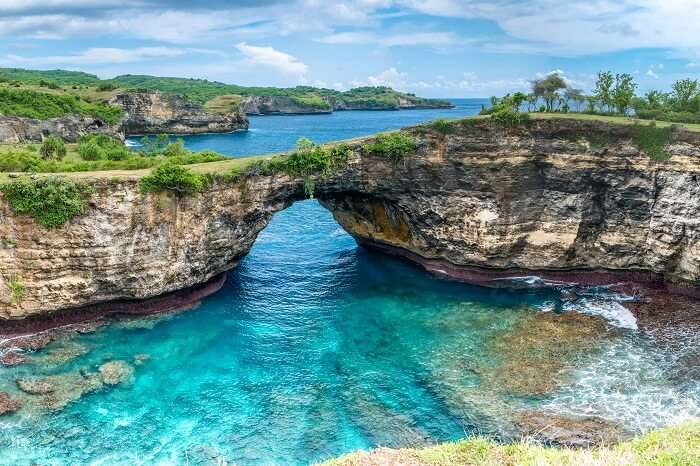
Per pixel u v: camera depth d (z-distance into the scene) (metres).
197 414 31.00
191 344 38.56
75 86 184.00
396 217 54.38
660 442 21.47
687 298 44.38
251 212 45.31
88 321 40.94
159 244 40.91
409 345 38.41
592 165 45.16
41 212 36.97
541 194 47.62
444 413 30.81
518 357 36.25
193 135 176.50
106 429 29.45
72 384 33.19
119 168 47.38
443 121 47.66
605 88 57.19
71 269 38.75
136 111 172.25
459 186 48.06
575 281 48.94
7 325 38.47
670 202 43.41
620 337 38.44
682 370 34.06
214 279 47.34
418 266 54.31
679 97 61.62
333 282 50.34
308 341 39.41
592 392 32.06
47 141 59.03
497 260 49.03
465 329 40.44
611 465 19.20
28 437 28.62
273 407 31.73
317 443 28.67
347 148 47.22
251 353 37.69
